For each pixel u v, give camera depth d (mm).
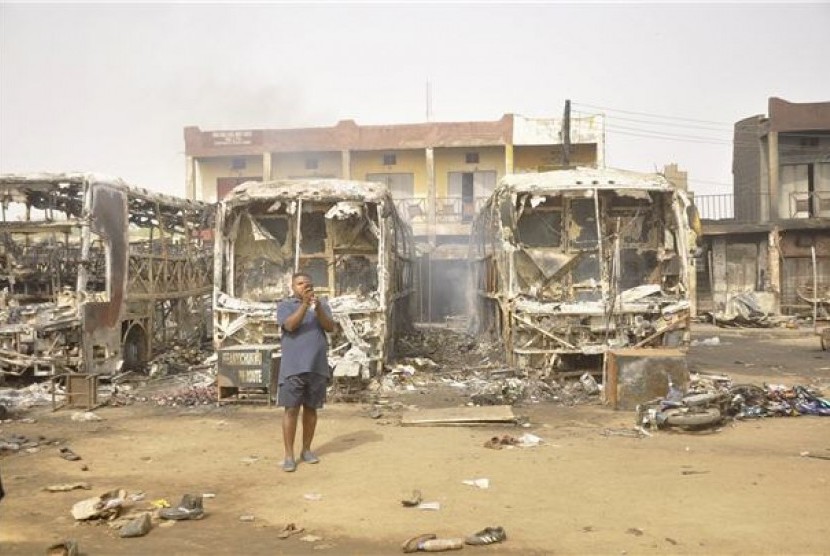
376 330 13133
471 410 9750
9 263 14383
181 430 9148
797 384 12477
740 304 27922
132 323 14523
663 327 12922
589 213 15117
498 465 7012
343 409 10562
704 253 31000
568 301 13281
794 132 31953
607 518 5340
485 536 4844
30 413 10406
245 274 15117
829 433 8578
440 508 5641
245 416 10180
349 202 13945
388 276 14125
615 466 6930
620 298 13062
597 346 12766
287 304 7098
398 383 12758
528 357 13133
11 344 12383
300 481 6555
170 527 5273
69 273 14398
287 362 7043
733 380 12969
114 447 8133
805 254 29906
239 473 6883
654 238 14969
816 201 31844
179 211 17953
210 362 14688
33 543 4918
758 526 5105
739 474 6547
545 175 14297
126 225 14125
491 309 17828
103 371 13188
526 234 15344
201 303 19141
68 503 5910
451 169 34719
